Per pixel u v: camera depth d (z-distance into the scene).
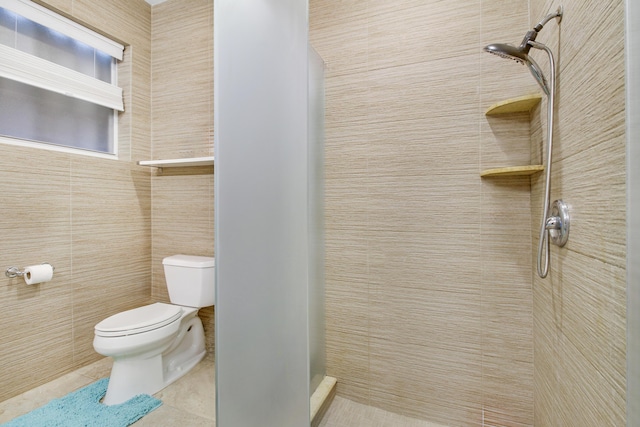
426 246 1.43
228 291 1.02
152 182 2.26
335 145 1.58
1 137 1.63
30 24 1.71
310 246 1.41
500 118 1.32
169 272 1.92
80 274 1.86
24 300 1.61
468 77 1.36
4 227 1.54
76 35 1.87
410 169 1.46
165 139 2.21
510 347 1.31
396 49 1.47
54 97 1.85
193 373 1.82
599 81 0.69
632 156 0.52
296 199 0.99
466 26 1.36
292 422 0.97
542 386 1.15
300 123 0.98
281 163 1.00
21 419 1.37
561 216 0.91
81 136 1.98
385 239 1.50
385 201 1.50
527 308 1.29
